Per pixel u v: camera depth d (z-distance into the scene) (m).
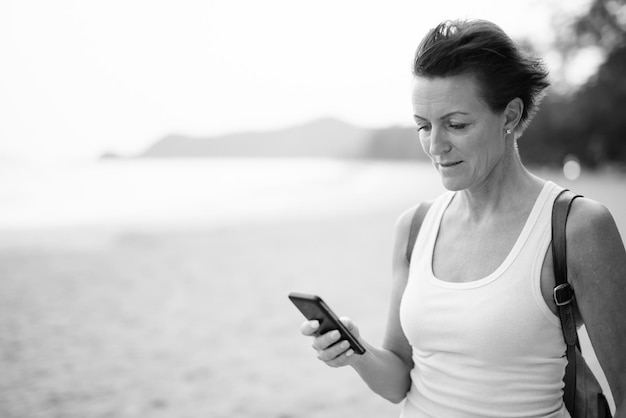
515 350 1.41
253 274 10.38
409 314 1.58
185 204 28.02
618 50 40.50
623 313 1.38
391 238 14.77
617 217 12.02
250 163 127.44
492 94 1.40
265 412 4.48
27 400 4.94
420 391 1.61
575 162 44.06
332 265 11.12
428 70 1.42
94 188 39.88
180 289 9.29
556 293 1.39
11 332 7.05
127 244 14.21
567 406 1.48
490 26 1.43
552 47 42.97
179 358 5.98
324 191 36.69
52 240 14.88
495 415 1.45
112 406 4.77
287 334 6.77
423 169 82.44
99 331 7.05
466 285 1.48
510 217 1.50
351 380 5.15
